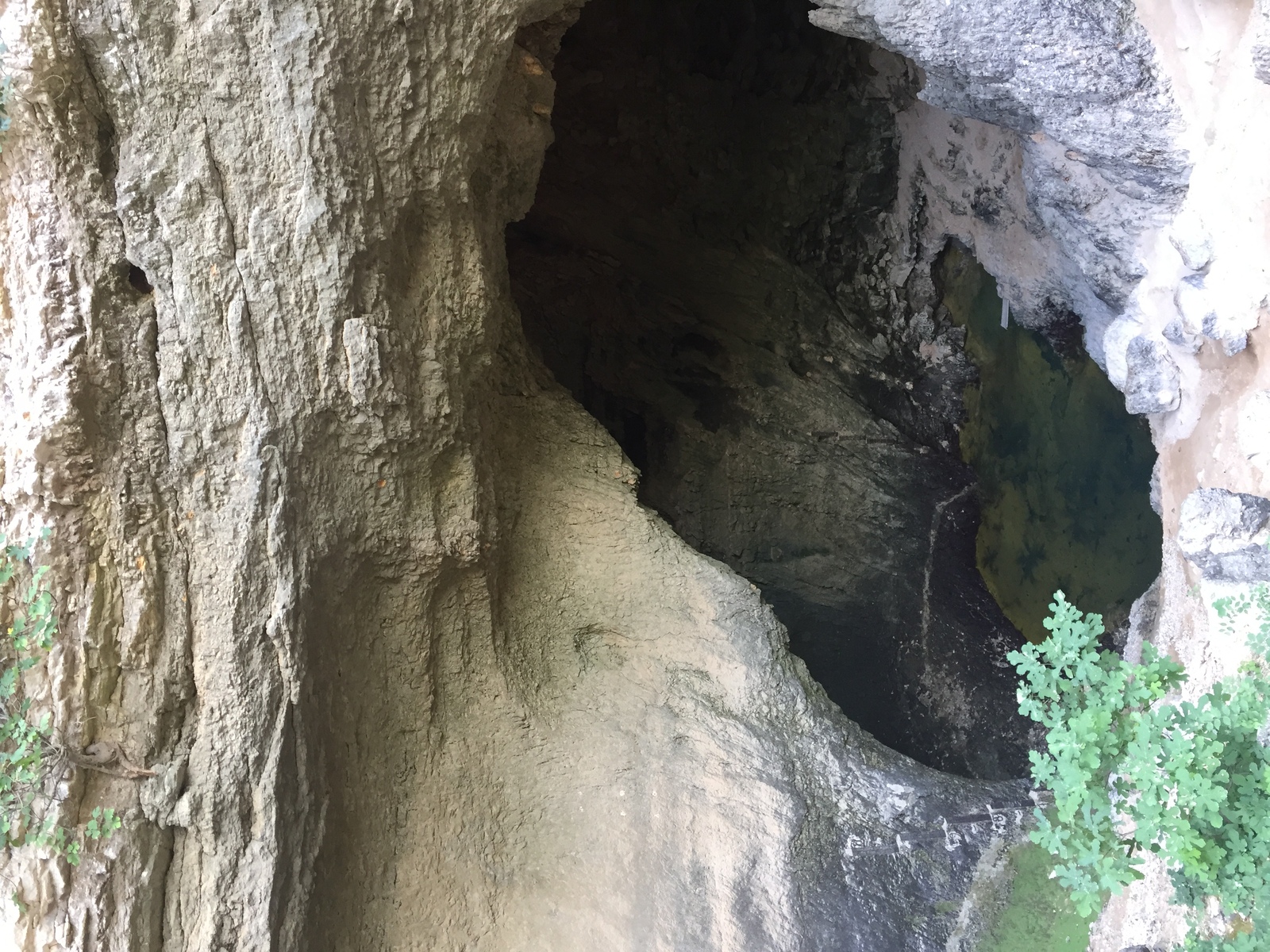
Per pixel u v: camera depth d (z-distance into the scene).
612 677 3.81
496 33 2.94
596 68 5.83
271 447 2.67
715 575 3.92
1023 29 2.97
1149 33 2.93
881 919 3.19
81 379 2.46
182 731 2.70
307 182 2.60
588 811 3.48
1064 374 5.18
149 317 2.56
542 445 4.03
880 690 5.86
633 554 3.96
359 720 3.16
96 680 2.57
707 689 3.78
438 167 2.96
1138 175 3.11
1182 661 3.00
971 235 5.71
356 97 2.68
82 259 2.45
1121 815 2.82
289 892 2.76
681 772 3.54
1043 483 5.35
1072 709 2.20
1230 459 2.91
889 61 5.70
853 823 3.43
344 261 2.70
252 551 2.68
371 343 2.79
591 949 3.19
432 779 3.33
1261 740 2.21
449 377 3.13
